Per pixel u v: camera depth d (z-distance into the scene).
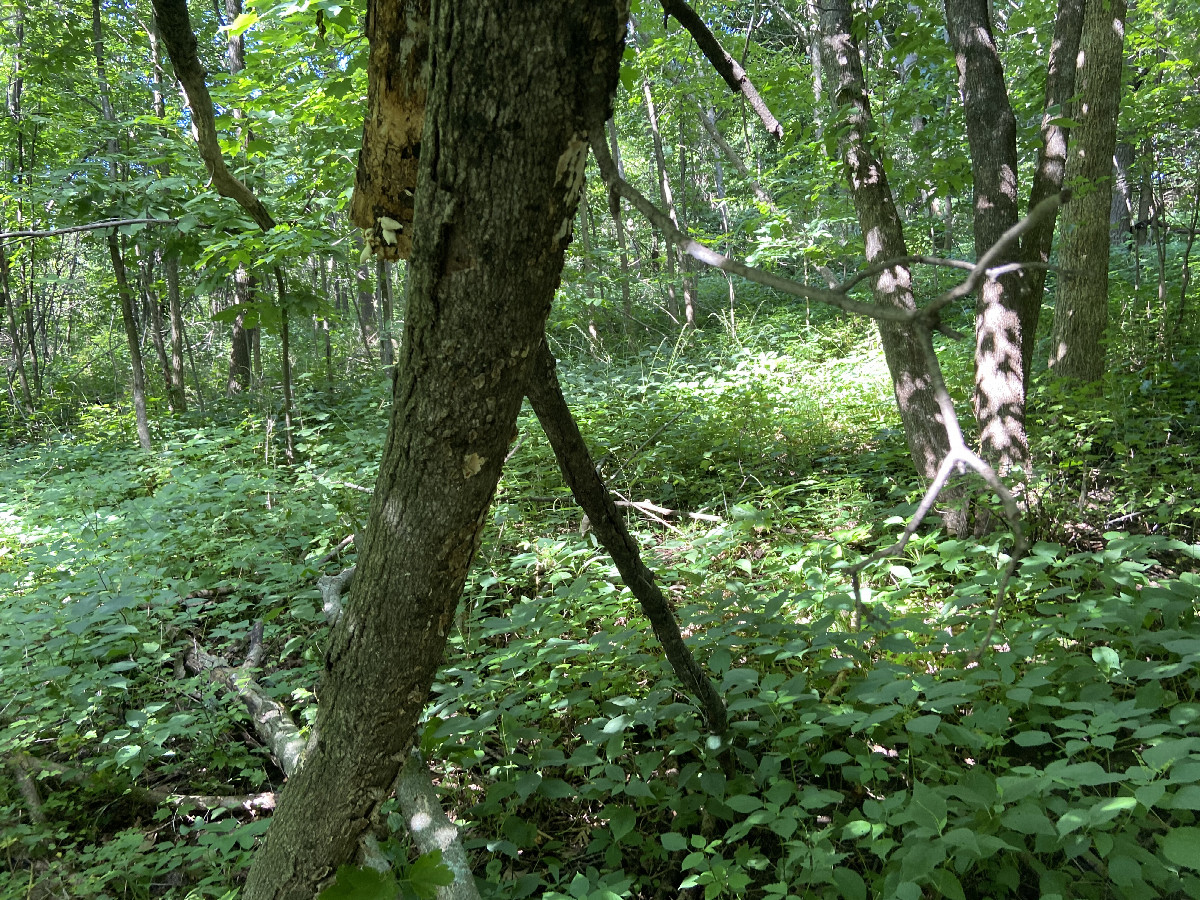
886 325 4.49
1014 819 1.73
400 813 2.33
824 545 3.57
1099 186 5.38
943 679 2.43
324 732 1.66
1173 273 9.16
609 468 5.73
